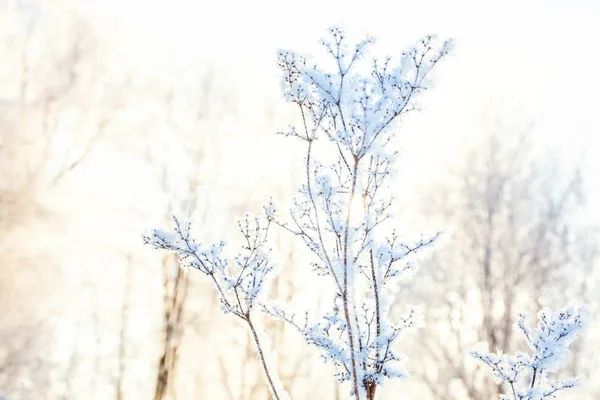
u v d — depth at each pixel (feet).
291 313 9.43
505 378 10.28
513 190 33.99
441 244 9.29
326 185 8.80
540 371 10.25
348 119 8.80
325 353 9.05
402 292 35.40
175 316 30.35
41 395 37.81
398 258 9.18
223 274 9.59
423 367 36.27
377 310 9.02
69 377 40.11
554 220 33.47
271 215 9.79
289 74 8.87
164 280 31.09
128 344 39.22
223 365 35.45
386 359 8.83
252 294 9.45
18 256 34.83
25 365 35.58
